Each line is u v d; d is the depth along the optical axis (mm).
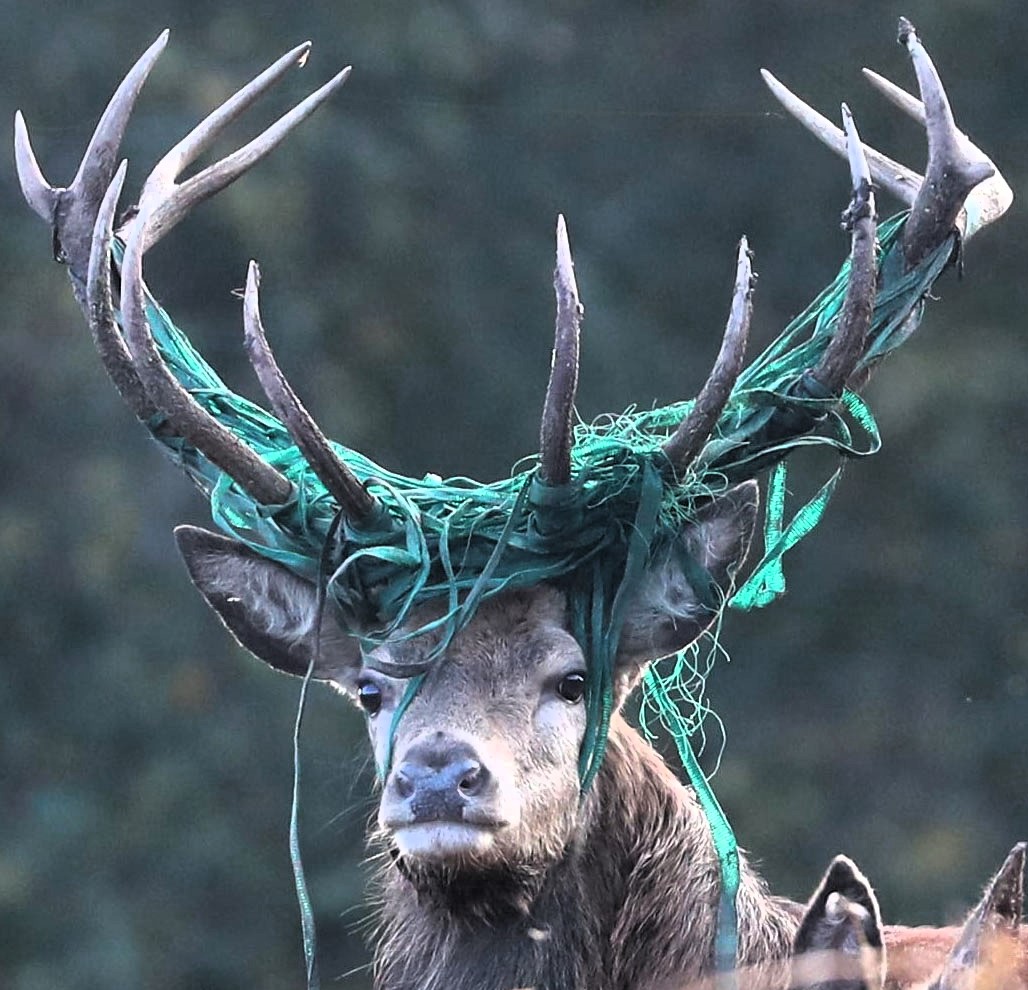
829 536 30406
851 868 10773
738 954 11844
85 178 12711
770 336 31609
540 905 11750
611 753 11992
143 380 11539
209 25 30562
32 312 30016
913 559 30328
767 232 32125
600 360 30469
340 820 27859
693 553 11883
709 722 29281
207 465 12109
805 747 29328
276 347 29656
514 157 31906
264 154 12820
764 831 28219
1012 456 30672
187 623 29234
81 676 28891
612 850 11922
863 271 11578
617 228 31828
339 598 11758
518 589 11695
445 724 11273
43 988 26875
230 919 27797
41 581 29156
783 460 12016
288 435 12289
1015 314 31266
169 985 27328
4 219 30062
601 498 11570
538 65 32344
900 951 11852
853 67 32438
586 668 11617
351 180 30406
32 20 30172
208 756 28359
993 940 10492
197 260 29469
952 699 29766
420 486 11789
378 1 31125
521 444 30781
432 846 11086
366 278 30469
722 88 32562
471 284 31203
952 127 12023
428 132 31141
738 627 30031
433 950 12023
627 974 11891
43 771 28562
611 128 32312
